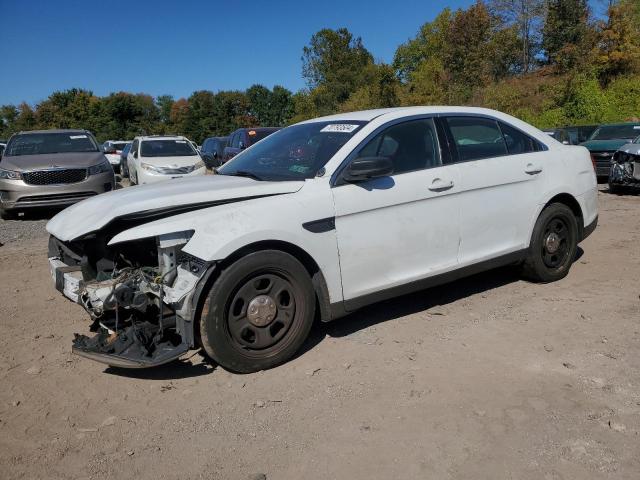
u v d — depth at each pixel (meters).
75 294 3.83
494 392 3.34
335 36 62.97
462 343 4.07
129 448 2.93
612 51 36.06
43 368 3.88
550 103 33.56
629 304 4.75
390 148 4.28
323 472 2.68
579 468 2.63
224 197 3.76
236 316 3.58
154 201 3.69
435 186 4.32
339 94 57.72
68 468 2.77
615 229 7.91
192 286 3.44
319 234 3.81
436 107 4.71
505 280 5.53
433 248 4.39
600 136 14.59
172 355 3.43
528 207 4.98
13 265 6.89
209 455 2.85
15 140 11.88
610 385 3.38
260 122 78.25
